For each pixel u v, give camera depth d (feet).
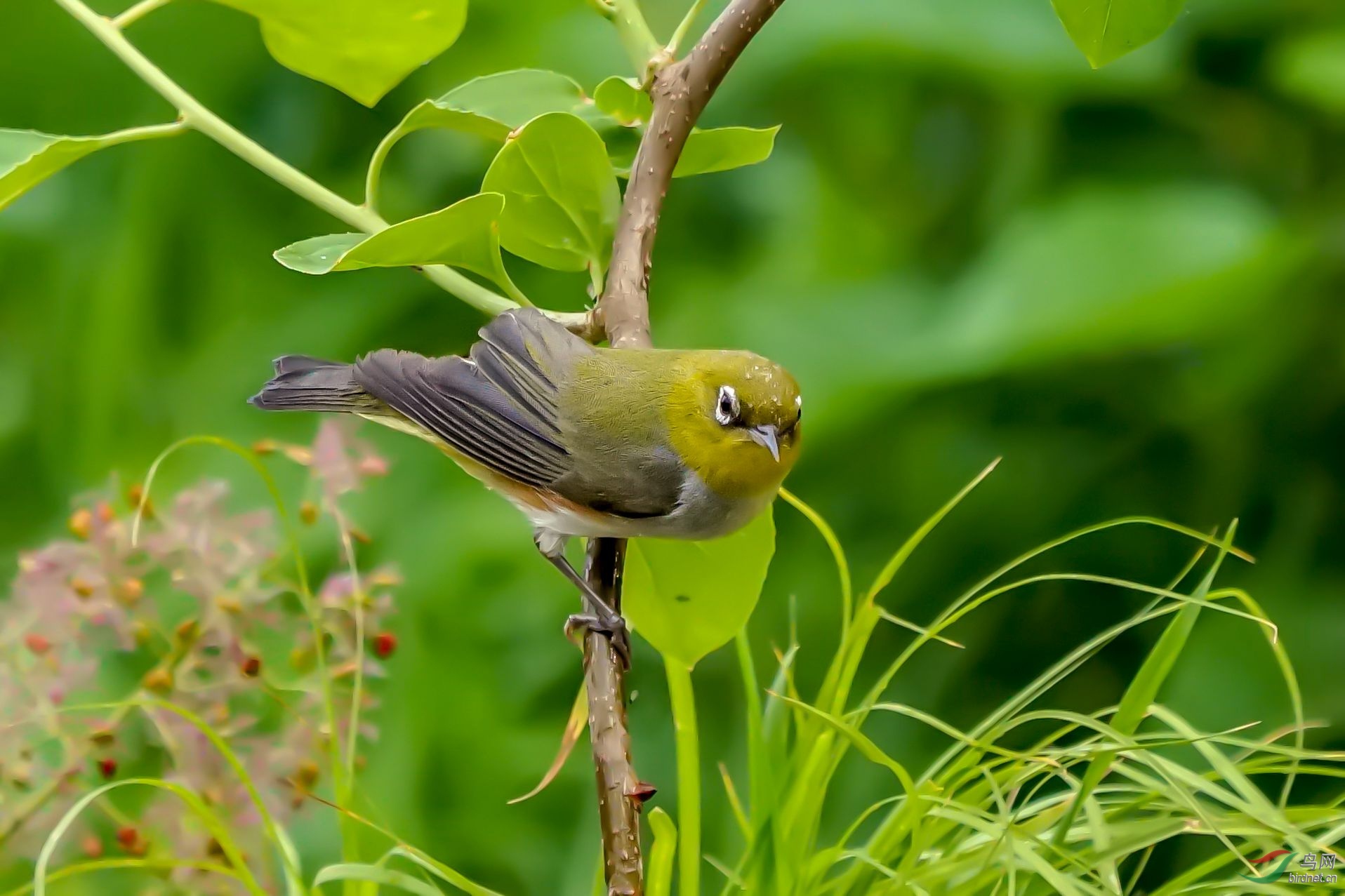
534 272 35.96
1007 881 17.67
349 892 18.53
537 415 24.13
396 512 33.14
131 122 36.73
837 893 18.22
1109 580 18.03
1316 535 31.94
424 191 36.04
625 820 17.29
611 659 18.76
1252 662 30.58
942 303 34.32
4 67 36.68
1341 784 28.96
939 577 33.32
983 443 33.50
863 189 36.94
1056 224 33.22
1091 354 32.37
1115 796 21.16
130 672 23.77
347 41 22.02
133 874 21.34
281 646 21.95
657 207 21.86
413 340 35.70
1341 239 32.17
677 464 22.98
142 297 36.04
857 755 31.30
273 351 35.40
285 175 21.53
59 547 20.10
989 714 32.30
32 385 36.19
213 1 21.77
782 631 32.91
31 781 19.71
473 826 30.91
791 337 34.01
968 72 34.58
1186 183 33.55
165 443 35.37
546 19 36.11
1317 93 32.19
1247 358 32.65
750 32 21.97
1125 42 21.47
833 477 33.65
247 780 17.29
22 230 36.55
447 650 31.99
